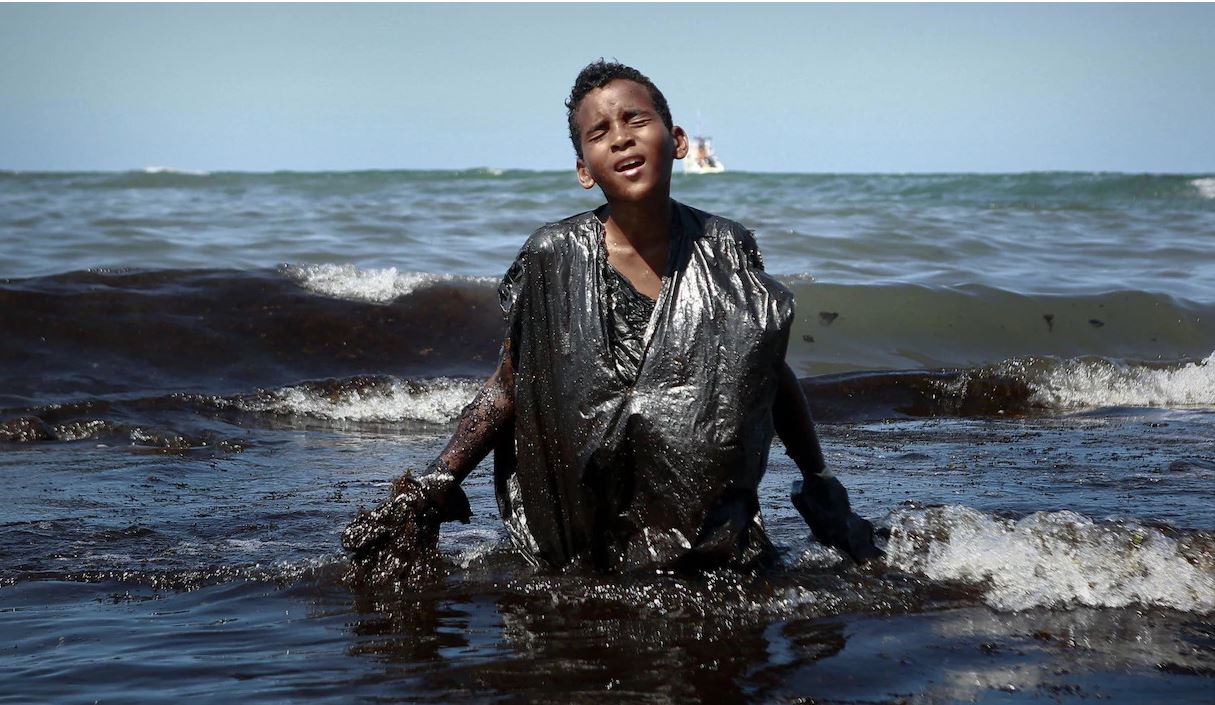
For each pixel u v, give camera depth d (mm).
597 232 3391
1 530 4176
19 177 28188
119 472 5359
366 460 5793
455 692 2617
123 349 8203
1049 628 3031
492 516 4418
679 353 3283
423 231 14750
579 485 3350
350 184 25312
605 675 2719
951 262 12719
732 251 3367
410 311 9086
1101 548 3572
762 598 3248
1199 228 16781
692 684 2654
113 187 24625
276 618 3189
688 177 28812
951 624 3070
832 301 10195
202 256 12195
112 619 3193
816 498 3713
